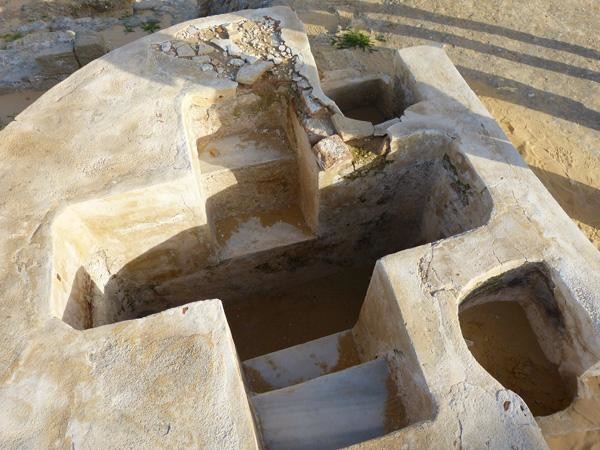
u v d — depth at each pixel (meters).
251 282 4.93
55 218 3.38
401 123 3.94
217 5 8.23
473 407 2.61
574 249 3.21
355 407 3.29
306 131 4.05
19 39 7.76
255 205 4.88
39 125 3.94
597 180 5.59
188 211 3.84
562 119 6.18
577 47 7.01
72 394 2.62
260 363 4.10
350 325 4.95
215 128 4.63
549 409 3.33
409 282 3.05
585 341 3.02
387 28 7.19
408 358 2.94
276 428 3.21
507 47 7.00
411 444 2.50
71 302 3.31
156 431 2.50
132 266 4.12
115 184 3.56
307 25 7.13
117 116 3.98
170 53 4.45
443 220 4.26
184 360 2.69
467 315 3.71
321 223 4.48
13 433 2.53
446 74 4.37
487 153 3.75
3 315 2.92
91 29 8.48
